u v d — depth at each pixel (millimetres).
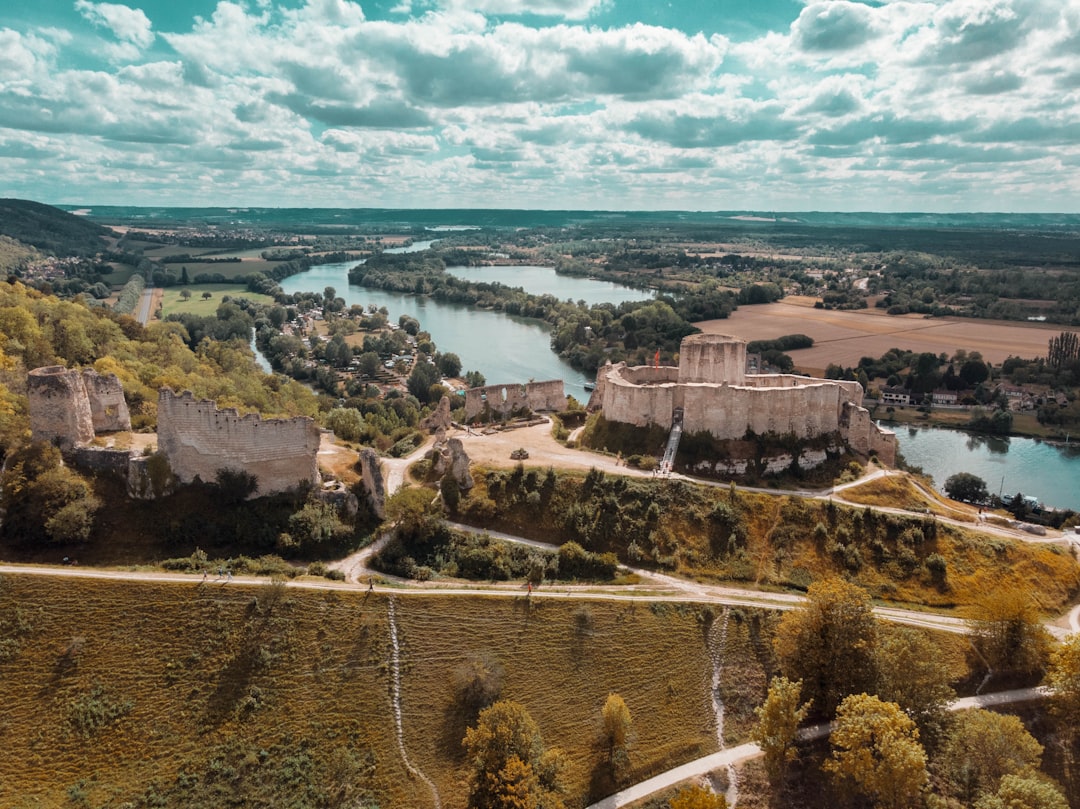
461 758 74750
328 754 72625
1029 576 105875
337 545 99438
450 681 80750
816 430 129875
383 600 86875
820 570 105438
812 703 83562
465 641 84688
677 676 86500
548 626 88188
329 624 82812
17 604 77375
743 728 83062
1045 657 88375
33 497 87875
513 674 82812
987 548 109062
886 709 72938
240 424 98812
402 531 101688
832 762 73000
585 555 101875
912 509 118688
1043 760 79812
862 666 82562
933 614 99125
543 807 67875
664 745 79812
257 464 100125
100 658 74875
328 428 150125
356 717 75812
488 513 108562
